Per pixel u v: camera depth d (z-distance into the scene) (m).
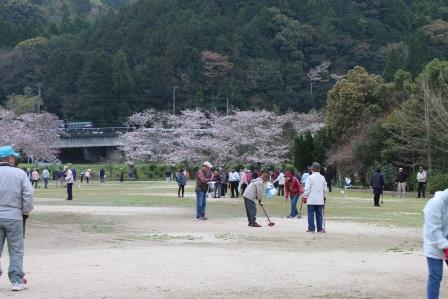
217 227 18.20
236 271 9.80
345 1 138.12
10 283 8.81
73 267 10.15
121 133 103.38
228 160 78.38
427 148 42.06
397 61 88.69
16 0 160.75
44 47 134.12
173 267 10.18
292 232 16.75
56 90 120.81
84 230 17.16
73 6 188.12
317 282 8.92
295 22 130.12
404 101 53.12
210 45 125.44
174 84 118.94
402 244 13.99
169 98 119.06
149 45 126.50
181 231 16.94
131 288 8.33
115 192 43.81
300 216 22.19
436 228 6.52
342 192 43.81
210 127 89.56
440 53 103.06
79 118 117.25
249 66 121.50
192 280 8.98
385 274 9.69
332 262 10.95
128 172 88.94
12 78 128.12
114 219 20.91
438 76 47.75
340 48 128.12
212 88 120.00
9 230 8.30
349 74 62.09
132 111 116.94
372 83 60.03
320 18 133.25
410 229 17.80
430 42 107.50
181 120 91.50
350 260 11.23
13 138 84.94
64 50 128.50
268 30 130.38
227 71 120.69
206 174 21.20
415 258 11.58
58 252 12.18
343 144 57.06
